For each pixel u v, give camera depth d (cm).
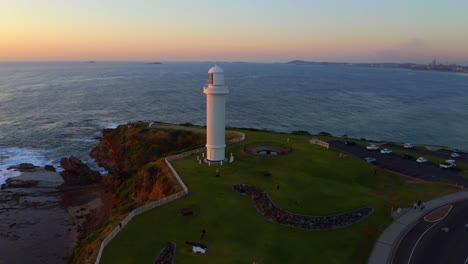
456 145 10412
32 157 8712
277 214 3678
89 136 10844
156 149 7594
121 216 3884
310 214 3634
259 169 5012
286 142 6650
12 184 6919
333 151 6028
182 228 3431
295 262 2978
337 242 3278
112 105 16575
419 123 13175
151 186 5066
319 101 18450
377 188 4778
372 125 12719
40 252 4562
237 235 3338
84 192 6681
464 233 3472
